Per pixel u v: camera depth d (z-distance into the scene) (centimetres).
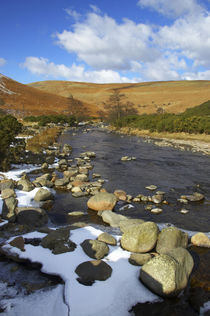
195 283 584
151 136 4150
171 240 692
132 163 2006
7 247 661
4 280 556
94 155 2280
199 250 740
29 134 3303
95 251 641
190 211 1060
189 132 3938
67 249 656
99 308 480
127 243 693
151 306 500
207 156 2336
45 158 1984
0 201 974
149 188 1349
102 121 8269
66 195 1214
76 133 4472
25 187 1170
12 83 10200
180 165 1945
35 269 596
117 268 602
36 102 8950
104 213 937
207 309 504
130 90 13812
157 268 541
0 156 1519
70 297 500
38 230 775
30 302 489
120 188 1353
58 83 16975
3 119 1788
